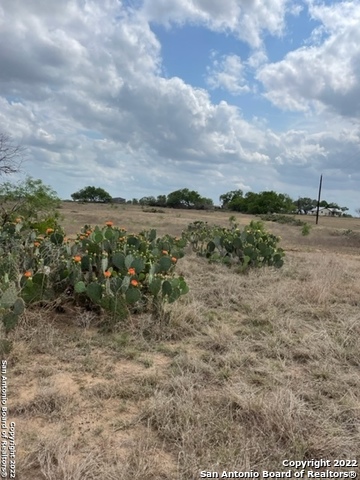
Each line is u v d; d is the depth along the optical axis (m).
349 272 7.72
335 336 4.08
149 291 4.68
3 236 6.15
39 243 5.34
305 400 2.86
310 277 6.98
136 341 3.79
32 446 2.25
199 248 9.38
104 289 4.13
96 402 2.73
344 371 3.34
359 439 2.39
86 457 2.16
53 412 2.57
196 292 5.59
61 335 3.84
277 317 4.66
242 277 6.73
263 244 7.73
